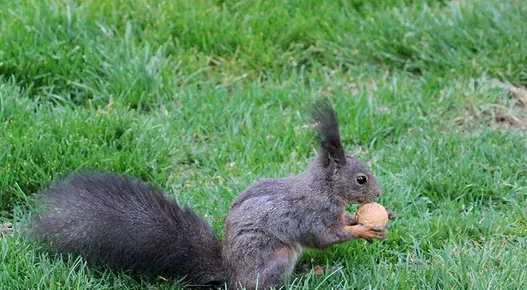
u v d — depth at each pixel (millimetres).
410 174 10383
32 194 9953
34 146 10180
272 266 8227
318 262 9102
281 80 12789
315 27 13547
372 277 8555
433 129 11570
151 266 8562
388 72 12961
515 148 10977
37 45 12352
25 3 13125
